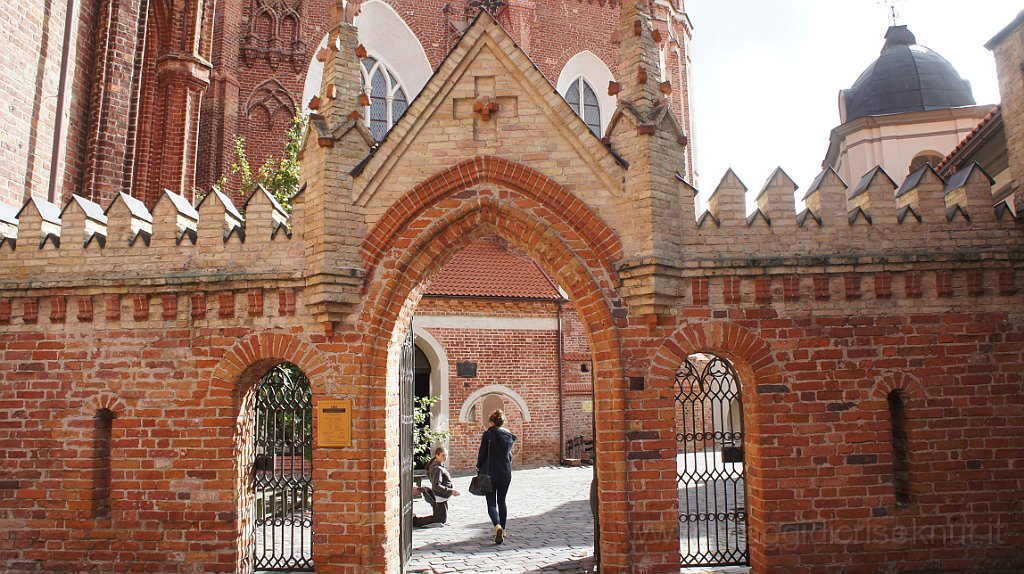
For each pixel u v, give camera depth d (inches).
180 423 368.5
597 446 359.3
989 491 351.3
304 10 1024.9
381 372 363.9
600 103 1171.3
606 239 364.5
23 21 530.0
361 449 355.9
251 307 369.7
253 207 379.2
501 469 477.4
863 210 376.2
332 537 352.5
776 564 343.3
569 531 501.4
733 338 357.1
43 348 379.9
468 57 381.1
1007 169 533.0
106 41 611.2
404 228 373.1
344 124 375.6
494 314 915.4
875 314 360.8
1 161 505.0
